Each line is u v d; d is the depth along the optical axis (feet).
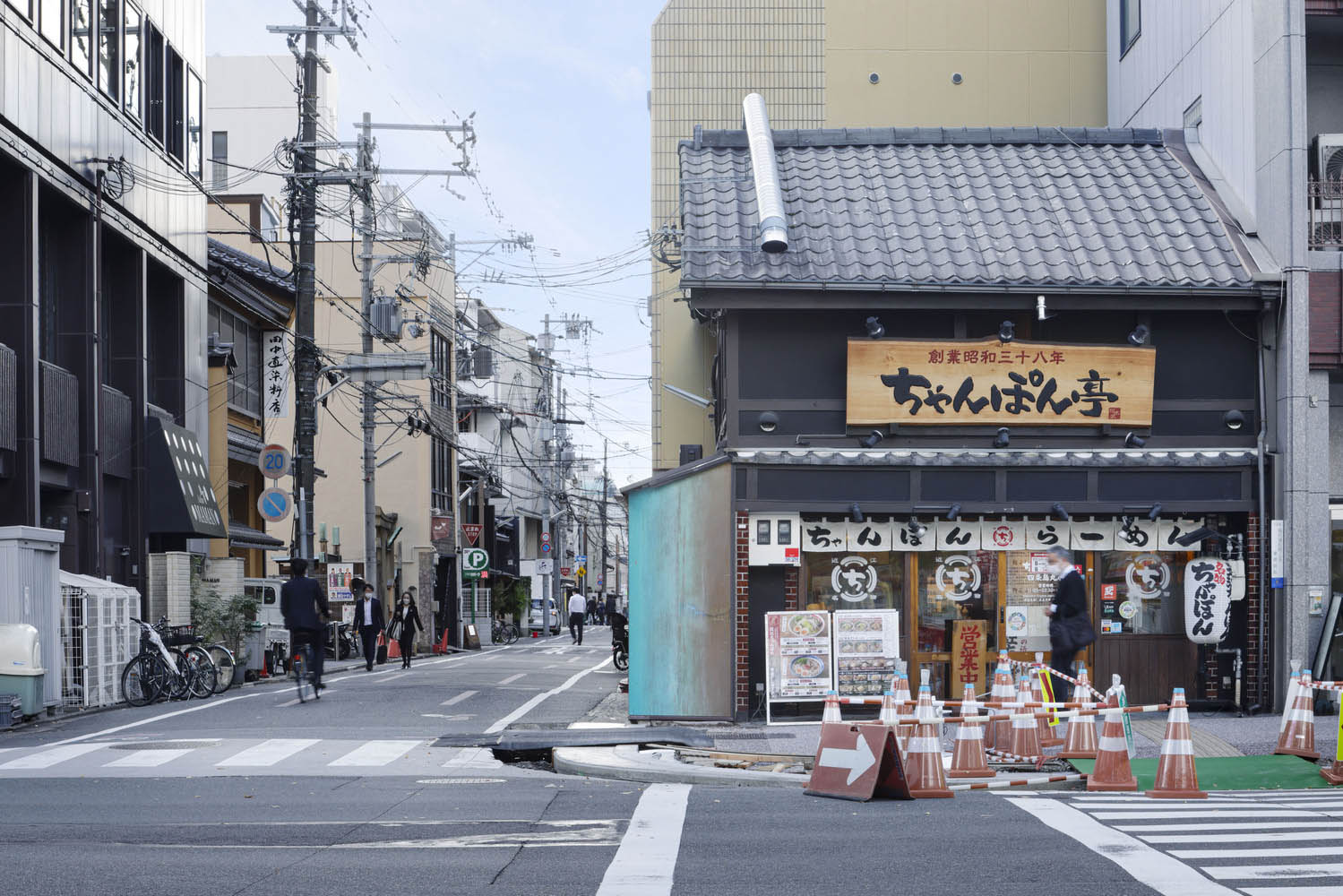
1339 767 42.19
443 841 28.53
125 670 68.59
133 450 86.48
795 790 38.34
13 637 57.93
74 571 76.59
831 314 60.64
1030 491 59.67
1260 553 60.54
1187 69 72.18
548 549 224.74
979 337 61.87
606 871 24.84
